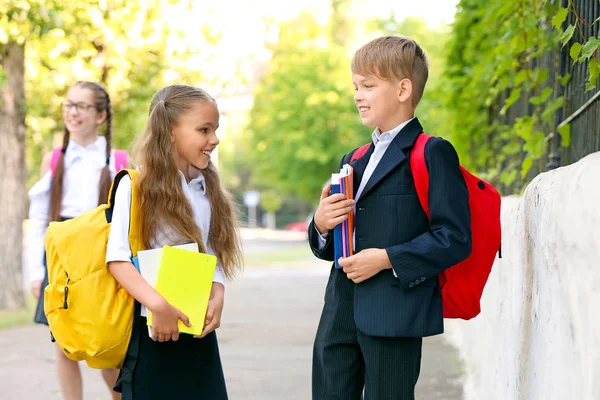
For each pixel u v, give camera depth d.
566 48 3.90
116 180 2.96
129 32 9.83
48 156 4.20
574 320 2.03
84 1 9.29
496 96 6.31
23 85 9.73
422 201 2.63
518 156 5.40
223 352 6.90
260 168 38.09
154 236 2.92
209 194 3.12
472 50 7.10
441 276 2.71
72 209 4.11
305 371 6.00
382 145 2.76
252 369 6.09
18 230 9.70
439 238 2.54
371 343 2.67
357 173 2.83
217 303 3.02
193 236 2.95
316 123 33.66
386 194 2.68
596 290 1.85
